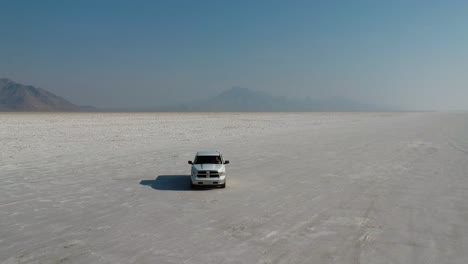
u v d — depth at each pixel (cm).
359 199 1562
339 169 2286
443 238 1103
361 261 941
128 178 1984
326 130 5656
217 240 1088
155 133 4650
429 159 2695
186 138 4072
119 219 1288
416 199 1560
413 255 978
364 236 1120
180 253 994
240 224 1232
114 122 7294
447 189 1745
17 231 1170
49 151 2919
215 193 1669
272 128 5962
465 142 3878
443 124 7688
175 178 1994
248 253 992
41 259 959
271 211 1384
